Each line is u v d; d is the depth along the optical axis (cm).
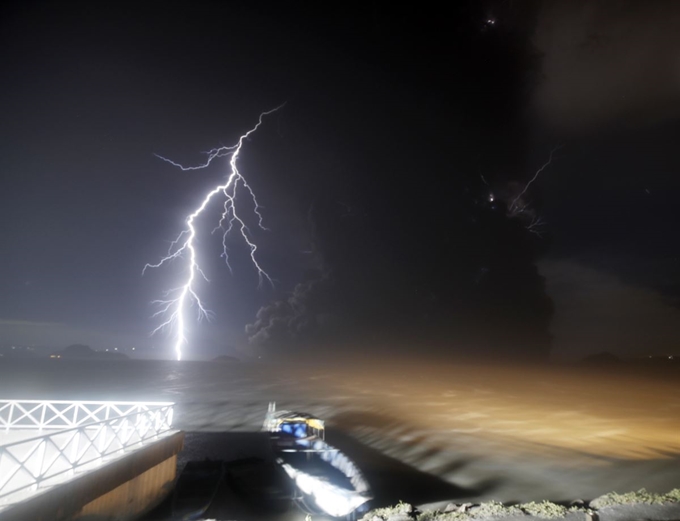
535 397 4528
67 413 2920
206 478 1362
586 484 1377
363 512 1059
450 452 1875
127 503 939
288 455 1566
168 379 7038
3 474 912
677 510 827
